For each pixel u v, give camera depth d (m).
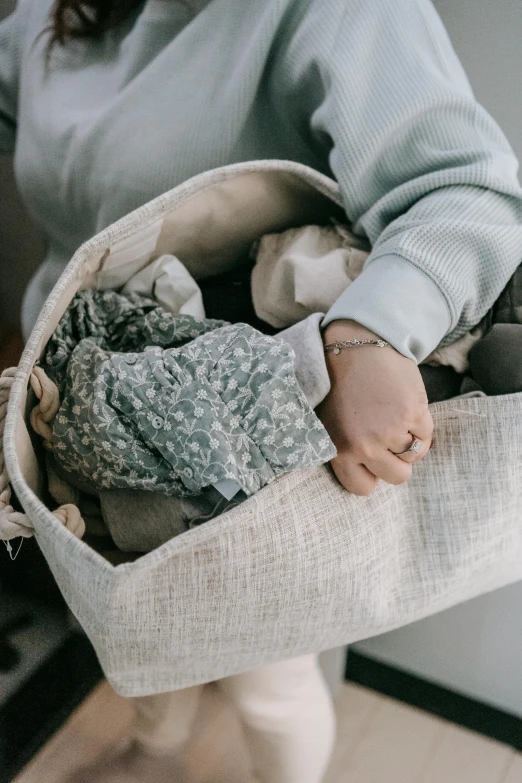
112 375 0.46
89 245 0.49
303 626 0.49
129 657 0.45
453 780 0.97
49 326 0.48
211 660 0.49
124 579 0.37
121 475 0.46
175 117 0.61
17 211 1.03
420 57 0.56
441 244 0.51
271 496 0.44
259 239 0.66
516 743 1.03
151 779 0.91
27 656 0.94
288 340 0.50
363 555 0.48
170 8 0.61
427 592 0.53
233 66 0.60
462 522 0.51
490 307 0.55
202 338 0.48
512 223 0.55
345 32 0.57
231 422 0.44
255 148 0.65
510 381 0.51
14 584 0.71
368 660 1.11
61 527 0.38
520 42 0.66
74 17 0.66
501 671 1.01
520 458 0.50
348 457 0.46
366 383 0.46
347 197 0.59
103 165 0.63
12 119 0.79
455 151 0.56
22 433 0.44
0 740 0.92
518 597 0.94
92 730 0.95
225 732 0.97
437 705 1.07
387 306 0.48
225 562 0.43
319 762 0.73
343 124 0.56
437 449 0.51
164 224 0.56
